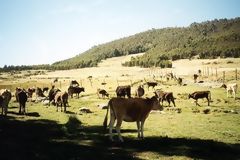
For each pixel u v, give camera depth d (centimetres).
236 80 8531
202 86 7094
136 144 1792
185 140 1920
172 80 9056
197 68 16075
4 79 17338
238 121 2861
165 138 1978
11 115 2944
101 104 4019
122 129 2366
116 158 1503
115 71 19225
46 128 2311
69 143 1798
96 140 1903
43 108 3791
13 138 1861
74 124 2569
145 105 1908
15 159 1412
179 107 3897
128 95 4775
